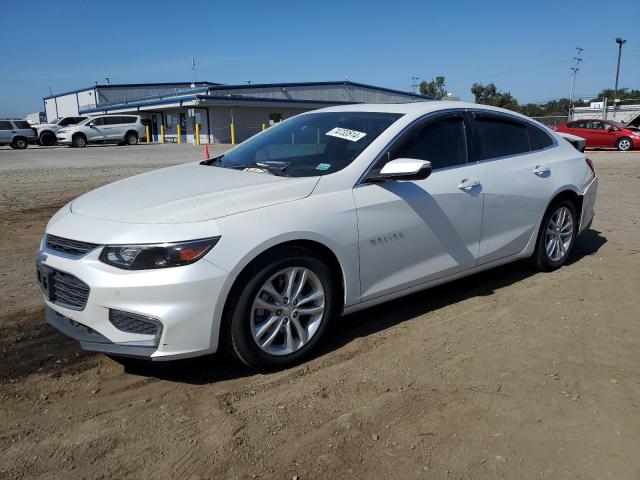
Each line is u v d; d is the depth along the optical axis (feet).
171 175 13.35
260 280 10.40
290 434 9.03
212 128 142.20
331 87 164.35
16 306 14.47
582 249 20.25
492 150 15.08
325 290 11.44
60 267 10.34
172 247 9.65
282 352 11.05
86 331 10.31
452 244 13.75
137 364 11.41
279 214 10.68
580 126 79.71
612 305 14.55
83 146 113.39
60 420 9.44
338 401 9.99
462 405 9.85
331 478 8.04
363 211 11.80
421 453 8.57
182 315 9.66
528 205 15.61
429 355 11.75
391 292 12.76
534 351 11.93
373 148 12.50
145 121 169.78
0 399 10.08
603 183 38.75
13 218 25.90
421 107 13.96
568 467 8.26
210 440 8.89
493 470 8.20
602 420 9.41
